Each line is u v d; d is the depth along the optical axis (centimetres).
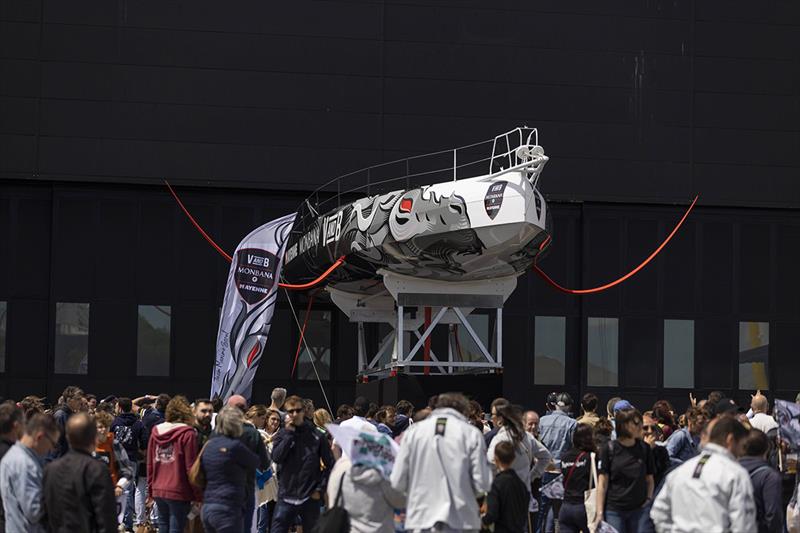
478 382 2077
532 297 2630
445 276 2122
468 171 2581
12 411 948
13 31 2502
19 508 881
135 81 2525
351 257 2173
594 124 2625
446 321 2266
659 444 1264
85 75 2514
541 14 2622
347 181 2562
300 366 2561
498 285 2155
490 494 998
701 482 781
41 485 887
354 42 2580
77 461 870
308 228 2430
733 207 2667
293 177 2552
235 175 2539
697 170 2648
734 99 2666
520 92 2608
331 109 2567
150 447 1202
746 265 2670
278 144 2553
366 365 2441
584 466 1218
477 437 918
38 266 2514
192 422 1207
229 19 2553
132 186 2534
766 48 2680
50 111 2503
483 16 2608
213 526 1091
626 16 2644
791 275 2678
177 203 2541
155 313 2523
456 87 2594
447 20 2600
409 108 2581
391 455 968
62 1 2514
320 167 2558
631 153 2631
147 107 2527
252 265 2055
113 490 872
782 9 2686
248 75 2553
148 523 1528
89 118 2512
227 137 2542
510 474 1009
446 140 2586
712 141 2655
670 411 1508
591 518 1188
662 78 2648
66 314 2500
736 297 2662
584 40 2630
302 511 1285
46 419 901
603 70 2633
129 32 2528
